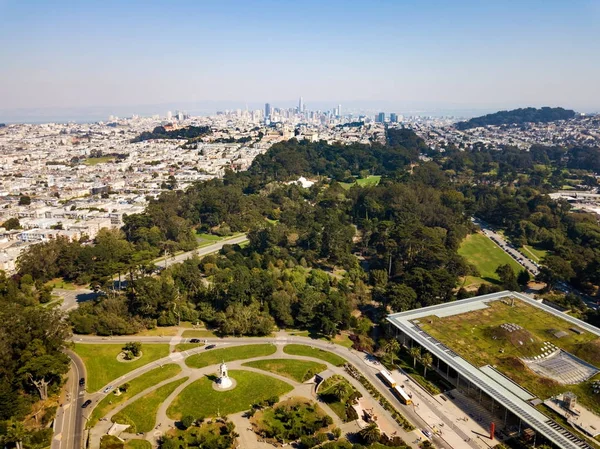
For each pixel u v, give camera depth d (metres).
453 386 188.75
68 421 164.62
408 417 169.75
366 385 187.75
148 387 185.62
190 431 159.75
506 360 186.88
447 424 165.88
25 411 162.50
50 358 172.75
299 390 185.25
